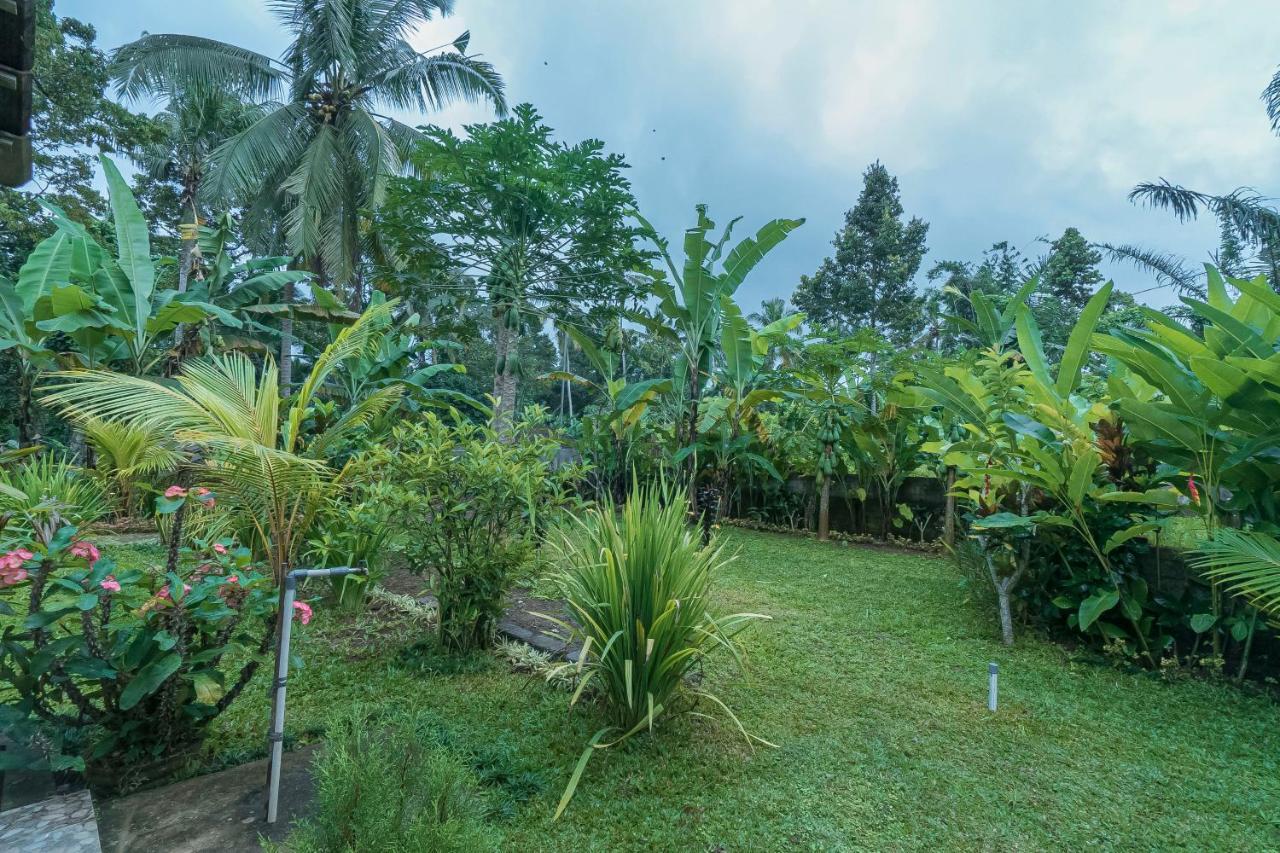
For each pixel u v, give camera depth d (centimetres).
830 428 914
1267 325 394
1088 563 431
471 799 176
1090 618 395
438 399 887
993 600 507
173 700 231
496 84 1405
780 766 263
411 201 928
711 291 728
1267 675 381
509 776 243
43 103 1354
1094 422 458
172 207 1905
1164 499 392
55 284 603
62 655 212
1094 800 245
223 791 222
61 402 244
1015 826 226
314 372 340
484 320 1631
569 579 306
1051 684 368
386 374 850
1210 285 447
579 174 873
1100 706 338
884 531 943
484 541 376
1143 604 404
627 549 283
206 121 1516
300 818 204
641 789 241
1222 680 376
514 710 305
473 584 372
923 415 909
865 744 286
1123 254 1259
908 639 447
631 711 275
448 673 351
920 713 323
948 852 210
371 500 362
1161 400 462
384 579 569
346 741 177
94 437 380
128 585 221
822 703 332
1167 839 220
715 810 229
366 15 1366
